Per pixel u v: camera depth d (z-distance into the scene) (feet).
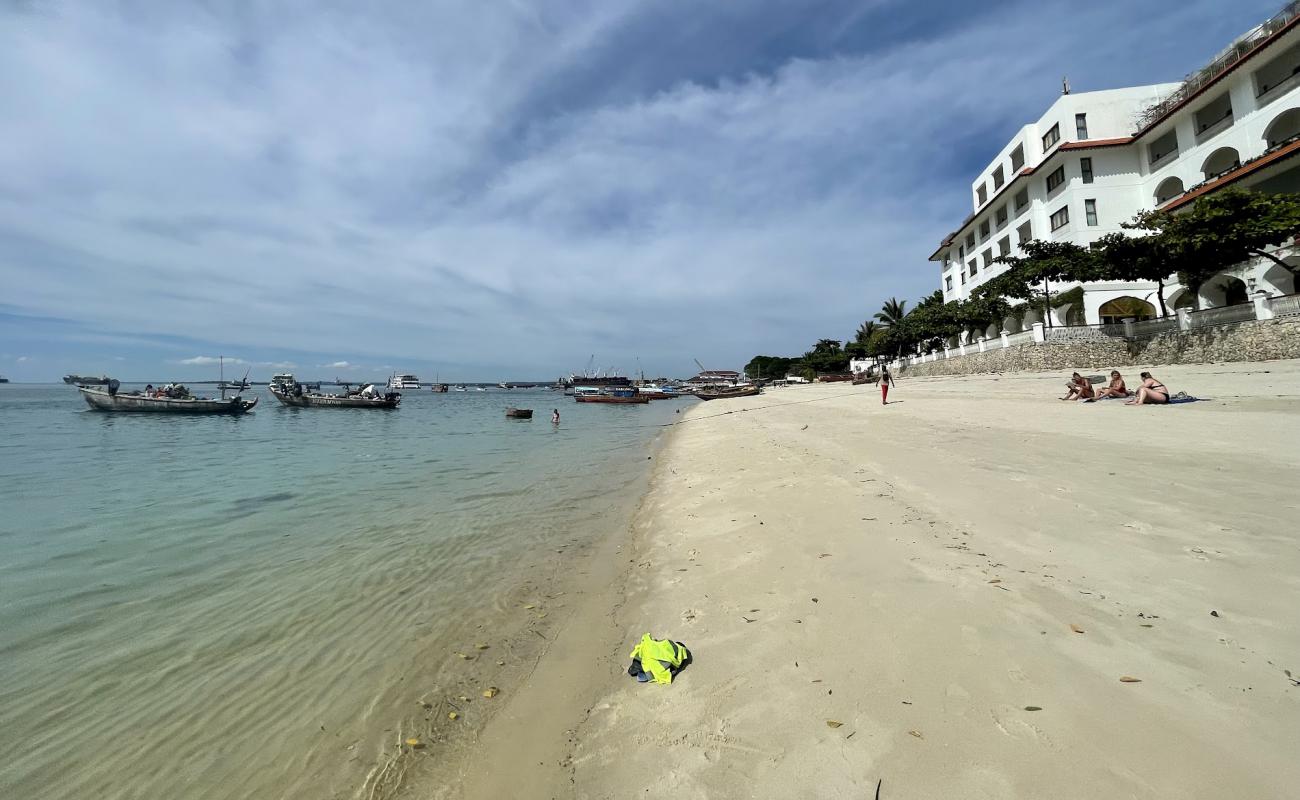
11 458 69.51
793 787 9.34
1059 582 15.12
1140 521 19.02
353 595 22.16
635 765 10.74
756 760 10.12
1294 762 8.27
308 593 22.49
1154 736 9.14
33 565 26.66
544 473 52.90
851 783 9.18
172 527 33.60
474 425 132.26
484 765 11.74
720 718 11.59
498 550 27.55
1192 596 13.58
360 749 12.79
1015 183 137.59
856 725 10.53
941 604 14.69
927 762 9.32
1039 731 9.62
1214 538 16.90
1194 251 74.02
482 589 22.29
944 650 12.51
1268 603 12.86
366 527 32.91
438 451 74.90
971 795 8.52
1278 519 17.98
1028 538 18.63
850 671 12.34
